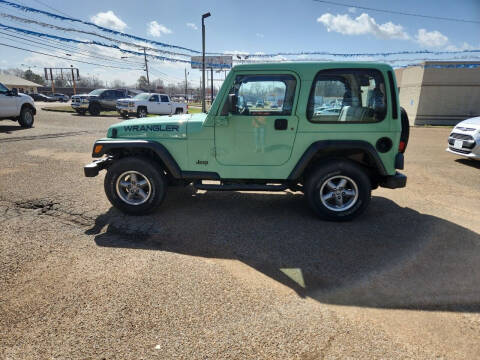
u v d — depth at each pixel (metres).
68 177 6.05
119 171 4.16
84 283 2.74
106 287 2.69
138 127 4.24
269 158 4.09
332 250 3.42
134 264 3.06
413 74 21.70
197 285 2.75
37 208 4.48
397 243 3.60
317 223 4.14
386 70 3.82
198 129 4.10
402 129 4.04
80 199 4.86
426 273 2.99
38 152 8.33
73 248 3.36
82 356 1.99
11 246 3.36
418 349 2.09
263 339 2.15
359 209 4.08
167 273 2.92
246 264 3.12
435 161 8.38
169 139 4.17
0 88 12.09
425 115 21.19
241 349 2.06
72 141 10.17
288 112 3.96
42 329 2.21
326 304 2.54
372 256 3.30
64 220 4.09
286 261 3.19
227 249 3.42
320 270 3.03
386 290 2.72
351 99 3.92
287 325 2.29
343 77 3.88
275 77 3.92
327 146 3.91
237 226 4.02
